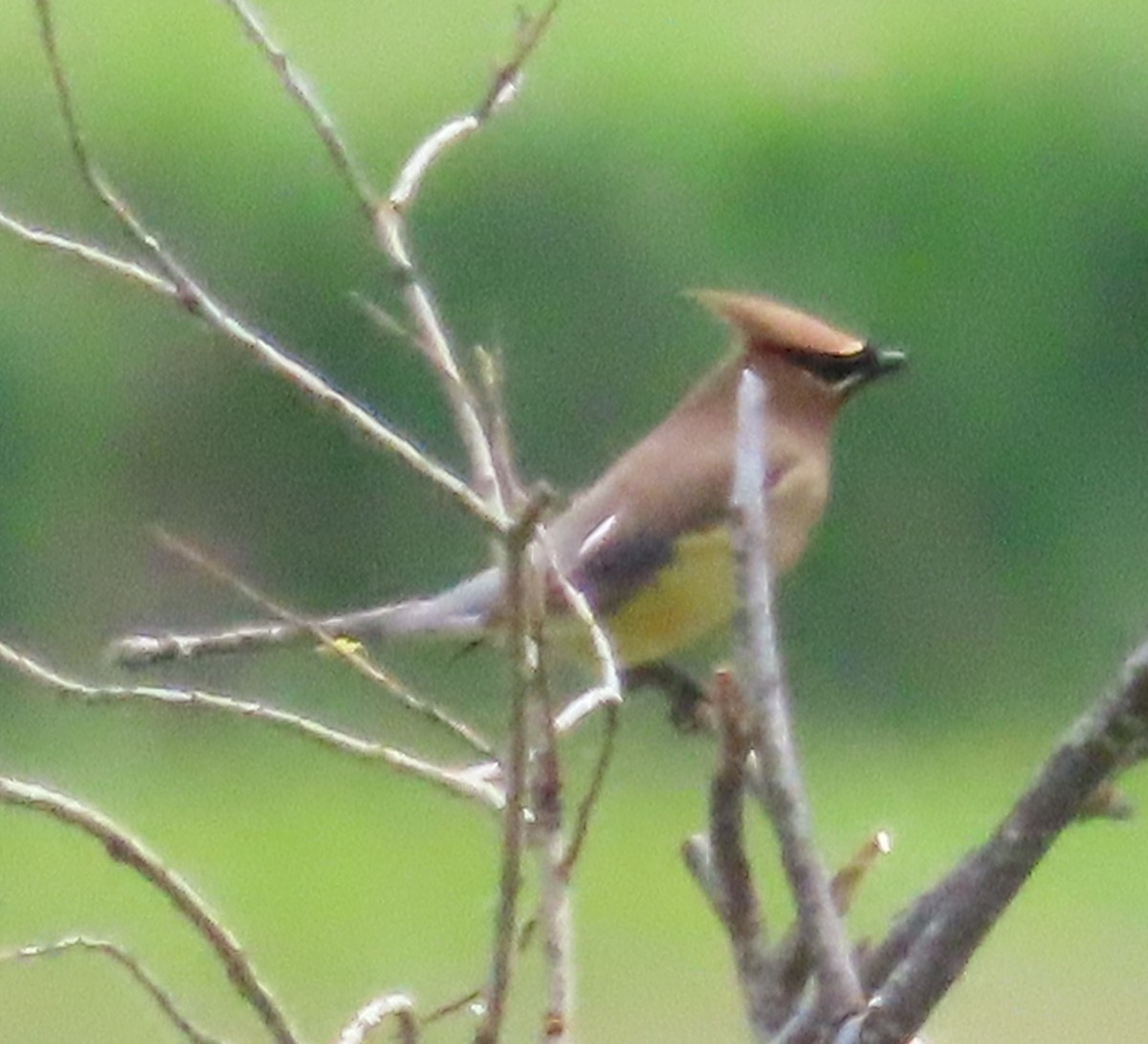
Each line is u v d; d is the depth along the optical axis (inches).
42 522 642.2
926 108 666.2
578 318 641.0
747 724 190.5
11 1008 466.3
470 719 516.4
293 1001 514.6
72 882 533.3
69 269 633.6
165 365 636.1
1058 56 666.8
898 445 668.7
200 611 641.0
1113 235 668.1
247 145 641.0
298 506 635.5
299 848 578.2
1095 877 552.7
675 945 518.0
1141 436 669.9
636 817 566.6
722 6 656.4
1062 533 669.9
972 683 664.4
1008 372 668.7
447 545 632.4
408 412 631.2
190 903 184.4
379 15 650.2
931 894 177.3
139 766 619.5
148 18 643.5
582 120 647.1
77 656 640.4
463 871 560.4
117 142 642.2
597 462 639.8
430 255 641.0
